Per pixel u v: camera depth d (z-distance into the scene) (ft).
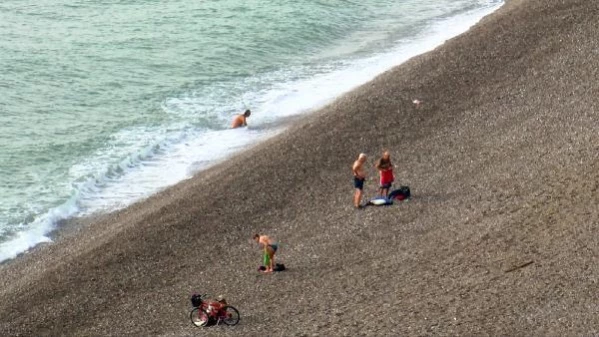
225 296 270.46
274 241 303.89
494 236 277.23
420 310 244.01
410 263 273.54
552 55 436.35
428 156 352.90
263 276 279.90
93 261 302.04
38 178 382.42
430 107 399.24
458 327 232.53
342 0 641.81
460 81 423.23
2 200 362.94
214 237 312.09
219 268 290.56
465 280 256.32
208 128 429.79
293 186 343.46
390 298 254.06
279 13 603.26
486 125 371.76
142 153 401.29
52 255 318.45
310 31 572.10
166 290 280.51
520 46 454.40
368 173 348.38
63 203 360.69
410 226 298.76
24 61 518.37
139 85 486.38
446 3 650.43
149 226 322.14
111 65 515.50
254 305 262.67
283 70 508.12
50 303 280.51
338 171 352.49
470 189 317.42
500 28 486.79
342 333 237.86
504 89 406.62
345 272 275.18
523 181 311.68
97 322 267.59
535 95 392.88
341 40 564.30
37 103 463.01
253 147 397.80
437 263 269.85
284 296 265.54
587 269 247.70
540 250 263.08
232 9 614.34
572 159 316.81
